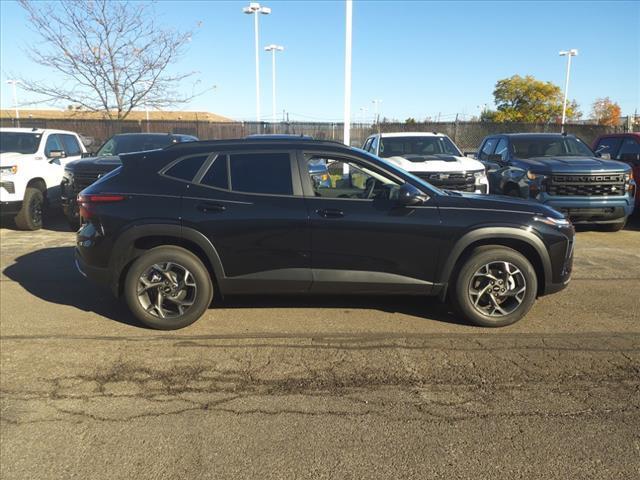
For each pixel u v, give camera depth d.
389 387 3.74
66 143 11.64
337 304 5.49
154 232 4.64
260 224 4.63
